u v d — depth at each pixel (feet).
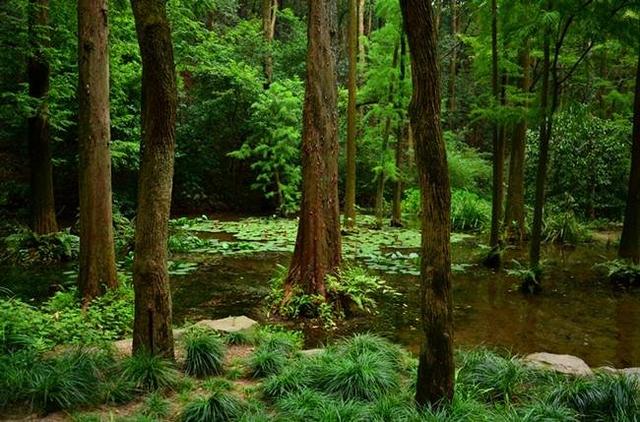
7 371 13.69
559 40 28.81
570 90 48.42
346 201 49.80
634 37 28.99
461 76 86.17
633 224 33.47
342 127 66.59
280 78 67.56
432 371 11.90
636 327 24.27
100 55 24.62
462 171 65.41
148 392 13.97
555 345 21.79
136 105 50.08
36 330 18.47
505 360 16.06
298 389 14.11
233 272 33.58
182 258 37.40
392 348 17.67
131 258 34.63
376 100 51.88
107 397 13.44
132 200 55.67
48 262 35.06
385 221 56.49
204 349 16.20
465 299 28.66
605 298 29.30
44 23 35.63
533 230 30.48
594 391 13.30
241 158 60.70
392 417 12.01
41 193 37.68
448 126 84.58
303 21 76.64
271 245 42.11
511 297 29.17
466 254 40.81
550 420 11.94
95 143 24.58
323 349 18.02
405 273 33.88
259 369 16.10
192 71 58.70
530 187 56.08
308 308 24.82
